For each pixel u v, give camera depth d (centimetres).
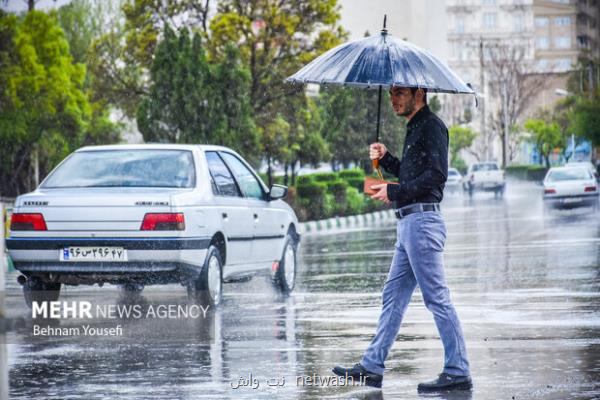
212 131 6894
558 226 6469
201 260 2552
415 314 2605
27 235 2544
